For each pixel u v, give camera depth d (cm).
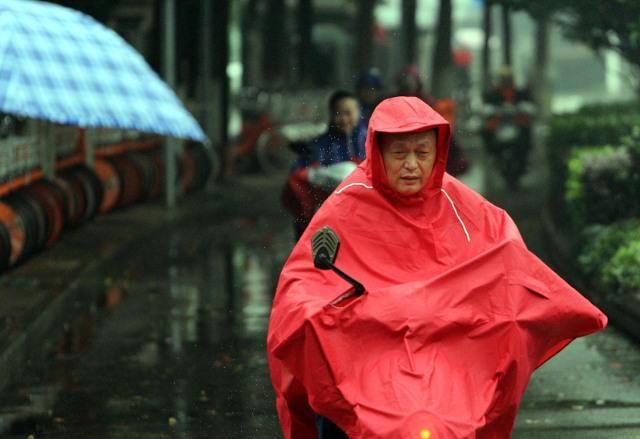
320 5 11362
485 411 1027
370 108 2605
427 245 1109
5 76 2195
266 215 4509
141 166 4338
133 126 2372
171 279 2988
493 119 5259
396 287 1062
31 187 3131
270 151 6269
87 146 3969
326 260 1038
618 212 2761
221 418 1700
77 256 3136
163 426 1662
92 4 3878
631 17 3459
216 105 5906
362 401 1017
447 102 4831
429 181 1116
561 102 13775
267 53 8131
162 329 2353
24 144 3156
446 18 8150
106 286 2886
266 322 2414
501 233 1127
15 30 2305
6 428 1662
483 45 9912
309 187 2181
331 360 1038
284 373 1115
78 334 2325
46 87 2233
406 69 3209
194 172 5038
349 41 11394
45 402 1805
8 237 2661
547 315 1083
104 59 2452
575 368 1962
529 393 1805
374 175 1108
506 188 5222
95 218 4025
